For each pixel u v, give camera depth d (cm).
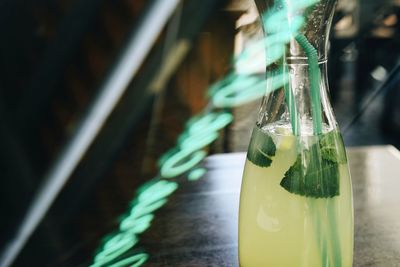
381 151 100
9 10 193
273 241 51
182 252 68
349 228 52
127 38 208
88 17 199
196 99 233
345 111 334
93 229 77
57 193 179
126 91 211
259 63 257
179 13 218
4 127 203
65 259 70
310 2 44
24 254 75
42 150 197
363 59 350
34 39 201
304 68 48
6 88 205
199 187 87
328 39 49
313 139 49
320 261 50
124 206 85
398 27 339
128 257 67
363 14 347
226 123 241
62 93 210
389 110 300
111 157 196
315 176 49
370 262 64
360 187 84
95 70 212
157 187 90
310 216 49
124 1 204
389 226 72
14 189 183
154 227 75
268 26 47
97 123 205
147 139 212
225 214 77
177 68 225
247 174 54
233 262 65
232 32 235
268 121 52
